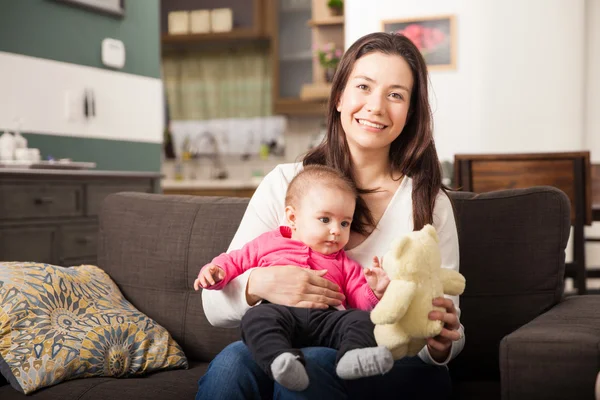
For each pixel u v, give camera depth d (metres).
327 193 1.46
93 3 3.85
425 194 1.55
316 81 6.14
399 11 5.19
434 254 1.25
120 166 4.12
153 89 4.40
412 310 1.23
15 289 1.65
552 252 1.73
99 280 1.88
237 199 1.94
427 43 5.14
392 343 1.24
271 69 6.75
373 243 1.56
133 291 1.94
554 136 5.00
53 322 1.64
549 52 4.97
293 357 1.18
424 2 5.13
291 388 1.19
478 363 1.73
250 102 6.81
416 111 1.61
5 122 3.36
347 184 1.48
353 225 1.56
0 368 1.56
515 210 1.76
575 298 1.80
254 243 1.55
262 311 1.34
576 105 4.98
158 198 2.02
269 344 1.26
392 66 1.55
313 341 1.38
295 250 1.49
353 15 5.30
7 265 1.74
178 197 2.02
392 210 1.58
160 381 1.60
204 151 6.92
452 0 5.09
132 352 1.71
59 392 1.52
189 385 1.59
